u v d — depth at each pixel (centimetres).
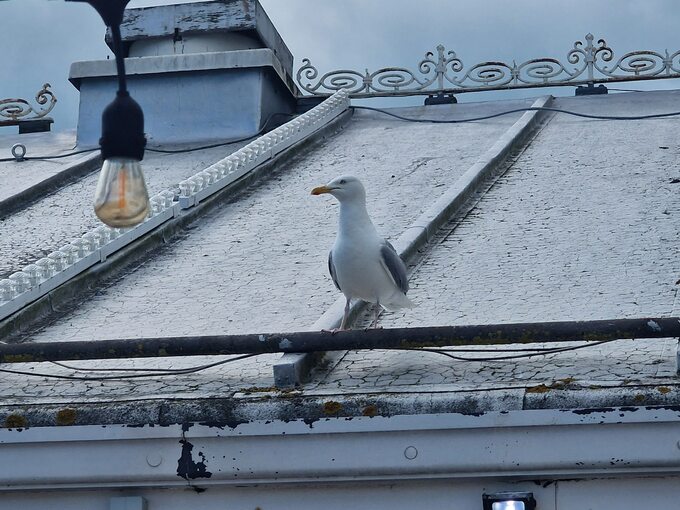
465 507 824
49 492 880
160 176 1802
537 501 814
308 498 851
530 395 795
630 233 1238
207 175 1545
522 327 870
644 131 1752
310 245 1342
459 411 802
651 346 911
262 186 1633
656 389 778
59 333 1123
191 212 1472
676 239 1203
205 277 1256
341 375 916
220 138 2030
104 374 982
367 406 816
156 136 2047
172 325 1110
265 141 1727
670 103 1967
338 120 1994
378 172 1662
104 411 852
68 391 936
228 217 1494
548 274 1128
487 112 2028
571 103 2036
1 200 1622
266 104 2072
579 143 1706
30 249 1438
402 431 812
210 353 914
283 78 2125
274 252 1326
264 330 1067
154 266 1312
